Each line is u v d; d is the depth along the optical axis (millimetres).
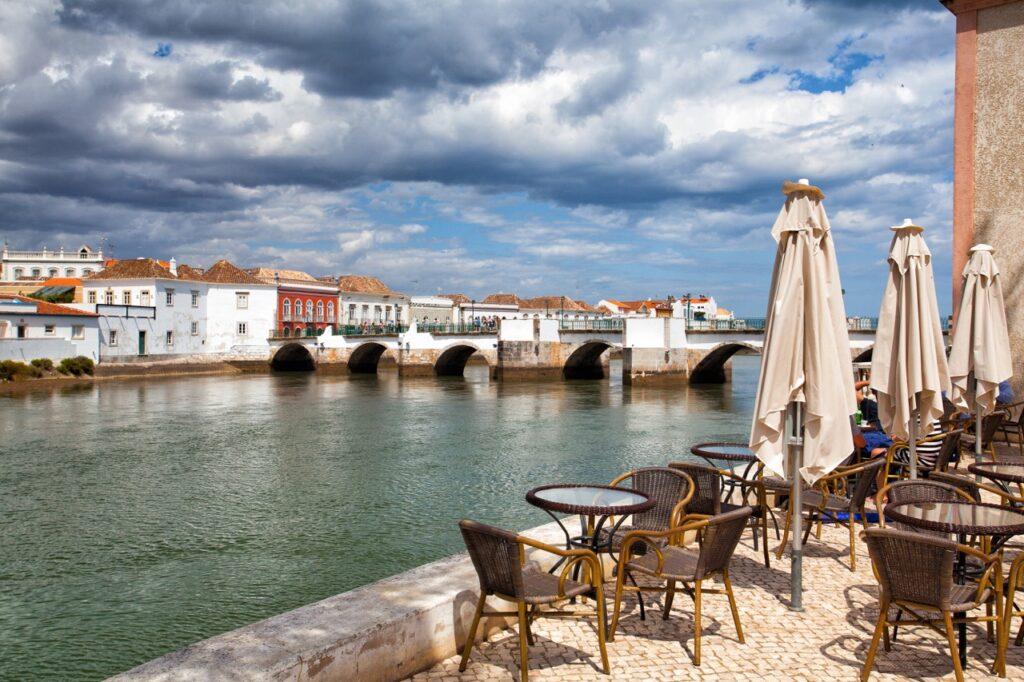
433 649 4727
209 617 10859
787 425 5609
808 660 4848
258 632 4230
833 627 5402
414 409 38594
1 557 13508
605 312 130250
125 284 68125
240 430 30047
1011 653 4969
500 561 4473
